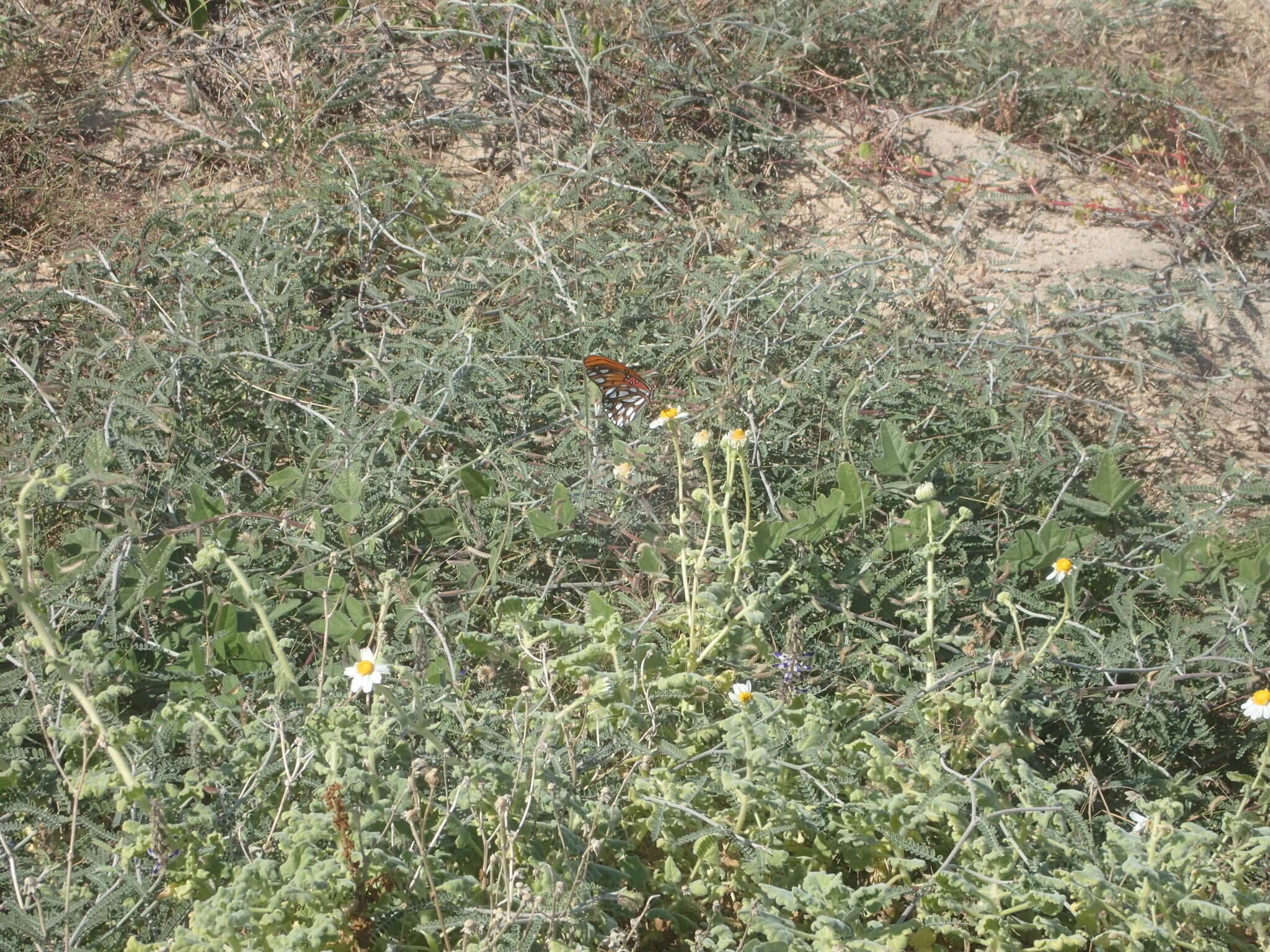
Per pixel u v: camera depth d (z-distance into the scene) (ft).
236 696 18.42
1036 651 20.79
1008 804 16.71
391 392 24.41
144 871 14.92
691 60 35.53
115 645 19.35
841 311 27.73
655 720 17.57
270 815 15.80
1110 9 39.78
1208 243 32.60
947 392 26.94
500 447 23.88
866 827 16.22
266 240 29.07
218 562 21.09
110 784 15.01
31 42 34.40
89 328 27.12
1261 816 19.04
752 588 21.81
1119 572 23.54
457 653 20.18
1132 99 36.27
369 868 14.23
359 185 31.58
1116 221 33.37
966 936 15.65
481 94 36.06
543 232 30.25
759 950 14.30
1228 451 28.81
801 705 18.70
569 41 35.17
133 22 36.65
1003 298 30.66
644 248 30.40
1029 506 25.25
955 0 39.09
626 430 25.26
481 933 14.28
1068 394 27.30
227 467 24.91
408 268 30.94
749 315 28.02
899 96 36.73
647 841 17.29
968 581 21.90
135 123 34.58
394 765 16.28
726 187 32.83
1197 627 21.44
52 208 31.45
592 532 23.06
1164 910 15.75
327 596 20.95
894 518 23.21
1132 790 19.80
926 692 18.19
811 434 25.90
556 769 15.79
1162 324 29.22
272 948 13.39
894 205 33.60
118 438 23.12
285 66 35.58
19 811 15.40
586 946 14.24
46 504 22.26
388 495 23.02
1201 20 40.65
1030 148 35.88
